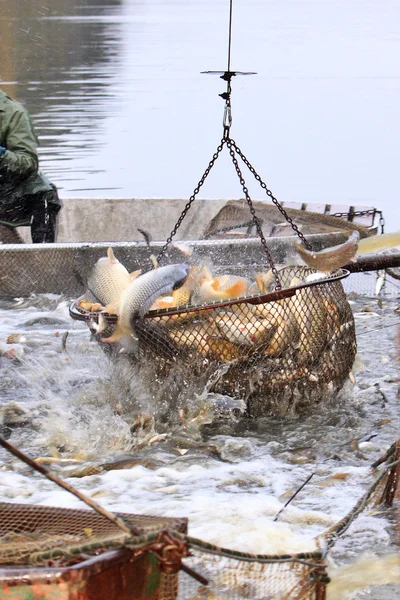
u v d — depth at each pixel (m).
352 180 19.12
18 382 8.37
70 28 62.69
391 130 25.58
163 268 7.12
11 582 3.39
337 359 7.46
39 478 6.24
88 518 4.09
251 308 7.08
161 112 29.23
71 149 23.30
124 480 6.17
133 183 19.20
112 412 7.34
